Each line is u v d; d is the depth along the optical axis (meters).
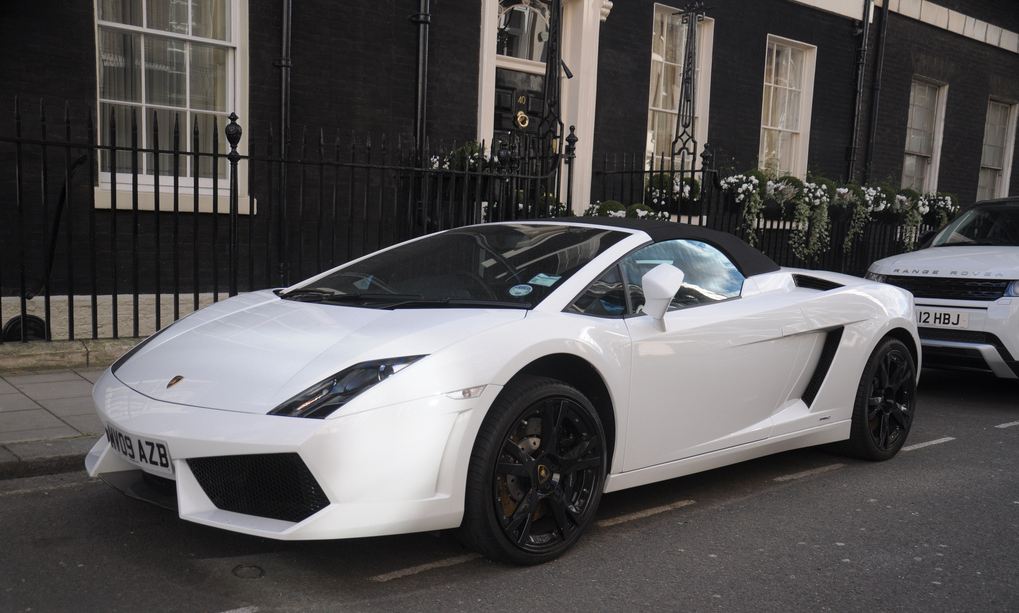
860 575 3.20
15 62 6.11
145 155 6.97
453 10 8.39
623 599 2.91
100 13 6.62
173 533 3.34
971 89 14.70
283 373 2.86
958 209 13.17
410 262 3.94
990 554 3.46
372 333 3.02
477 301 3.39
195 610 2.70
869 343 4.60
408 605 2.78
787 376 4.22
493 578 3.02
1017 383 7.53
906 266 6.80
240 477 2.76
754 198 9.63
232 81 7.23
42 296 6.36
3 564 3.01
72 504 3.62
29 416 4.59
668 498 4.05
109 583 2.88
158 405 2.88
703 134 10.71
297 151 7.56
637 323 3.50
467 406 2.86
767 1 11.15
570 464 3.22
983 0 14.55
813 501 4.08
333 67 7.69
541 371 3.28
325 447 2.63
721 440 3.88
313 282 4.04
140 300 6.77
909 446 5.21
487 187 7.86
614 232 3.89
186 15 6.99
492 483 2.95
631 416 3.44
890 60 13.11
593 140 9.61
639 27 9.89
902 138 13.57
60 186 6.39
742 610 2.87
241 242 7.30
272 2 7.26
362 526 2.69
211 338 3.27
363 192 7.98
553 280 3.48
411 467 2.75
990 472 4.67
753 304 4.06
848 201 10.89
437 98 8.40
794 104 11.99
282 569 3.04
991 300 6.25
